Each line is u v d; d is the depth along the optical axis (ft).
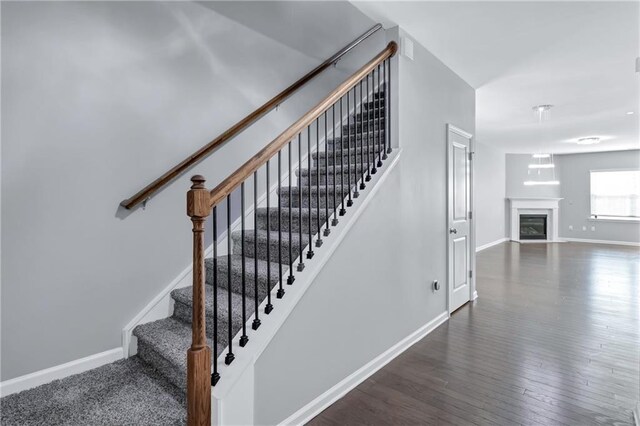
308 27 10.49
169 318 7.31
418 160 9.91
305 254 6.66
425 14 8.66
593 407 6.44
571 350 8.86
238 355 5.13
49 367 5.95
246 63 8.84
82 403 5.32
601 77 12.64
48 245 5.89
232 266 7.32
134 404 5.30
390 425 6.03
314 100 10.89
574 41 9.97
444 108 11.48
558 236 31.89
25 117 5.61
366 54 12.79
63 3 5.94
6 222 5.50
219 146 8.02
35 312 5.80
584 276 17.28
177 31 7.45
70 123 6.06
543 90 14.12
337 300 6.91
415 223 9.75
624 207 29.04
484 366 8.07
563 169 31.89
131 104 6.78
